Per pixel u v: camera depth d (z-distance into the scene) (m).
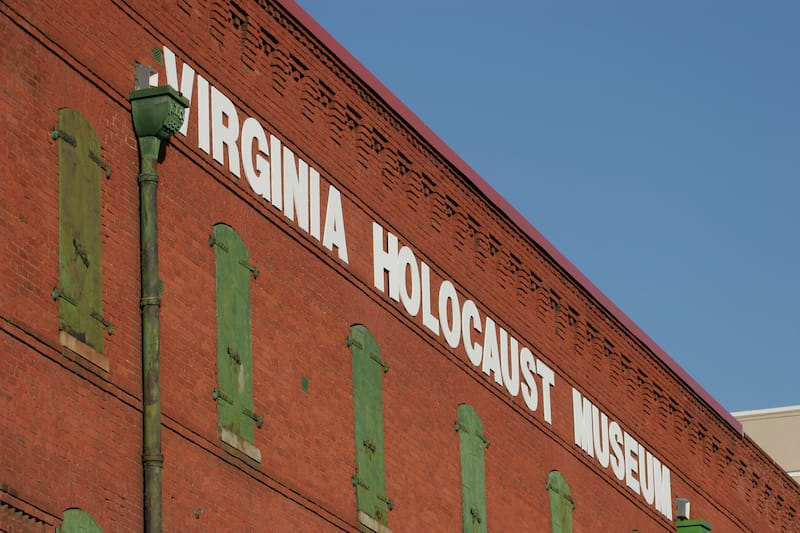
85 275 30.86
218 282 34.50
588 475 49.50
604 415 51.06
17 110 29.91
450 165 44.06
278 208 36.91
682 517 54.22
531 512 46.03
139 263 32.31
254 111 36.56
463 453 42.97
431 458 41.56
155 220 32.50
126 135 32.59
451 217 44.38
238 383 34.50
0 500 28.05
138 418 31.55
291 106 37.94
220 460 33.56
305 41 38.28
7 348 28.80
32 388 29.16
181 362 32.97
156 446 31.41
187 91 34.50
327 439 37.25
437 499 41.44
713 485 57.50
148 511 31.06
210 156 34.84
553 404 48.25
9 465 28.36
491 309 45.69
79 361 30.28
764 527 61.12
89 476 30.08
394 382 40.47
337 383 38.03
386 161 41.53
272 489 35.00
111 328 31.30
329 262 38.50
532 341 47.59
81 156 31.25
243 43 36.50
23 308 29.27
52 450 29.33
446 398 42.75
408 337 41.44
